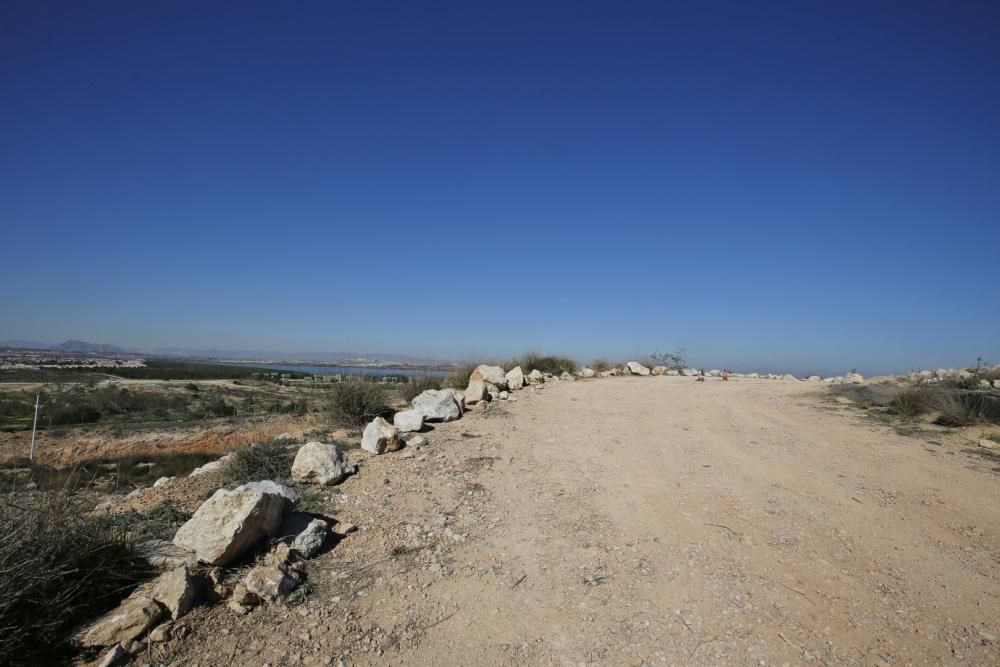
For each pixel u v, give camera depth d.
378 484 6.92
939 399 10.89
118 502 6.21
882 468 7.82
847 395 13.80
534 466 7.92
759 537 5.51
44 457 14.41
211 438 16.39
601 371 24.06
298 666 3.53
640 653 3.72
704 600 4.35
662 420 11.36
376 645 3.79
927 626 3.99
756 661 3.62
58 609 3.59
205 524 4.50
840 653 3.69
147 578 4.22
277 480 6.70
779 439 9.62
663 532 5.66
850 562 4.98
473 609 4.27
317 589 4.45
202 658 3.52
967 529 5.70
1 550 3.50
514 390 14.92
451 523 5.86
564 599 4.41
